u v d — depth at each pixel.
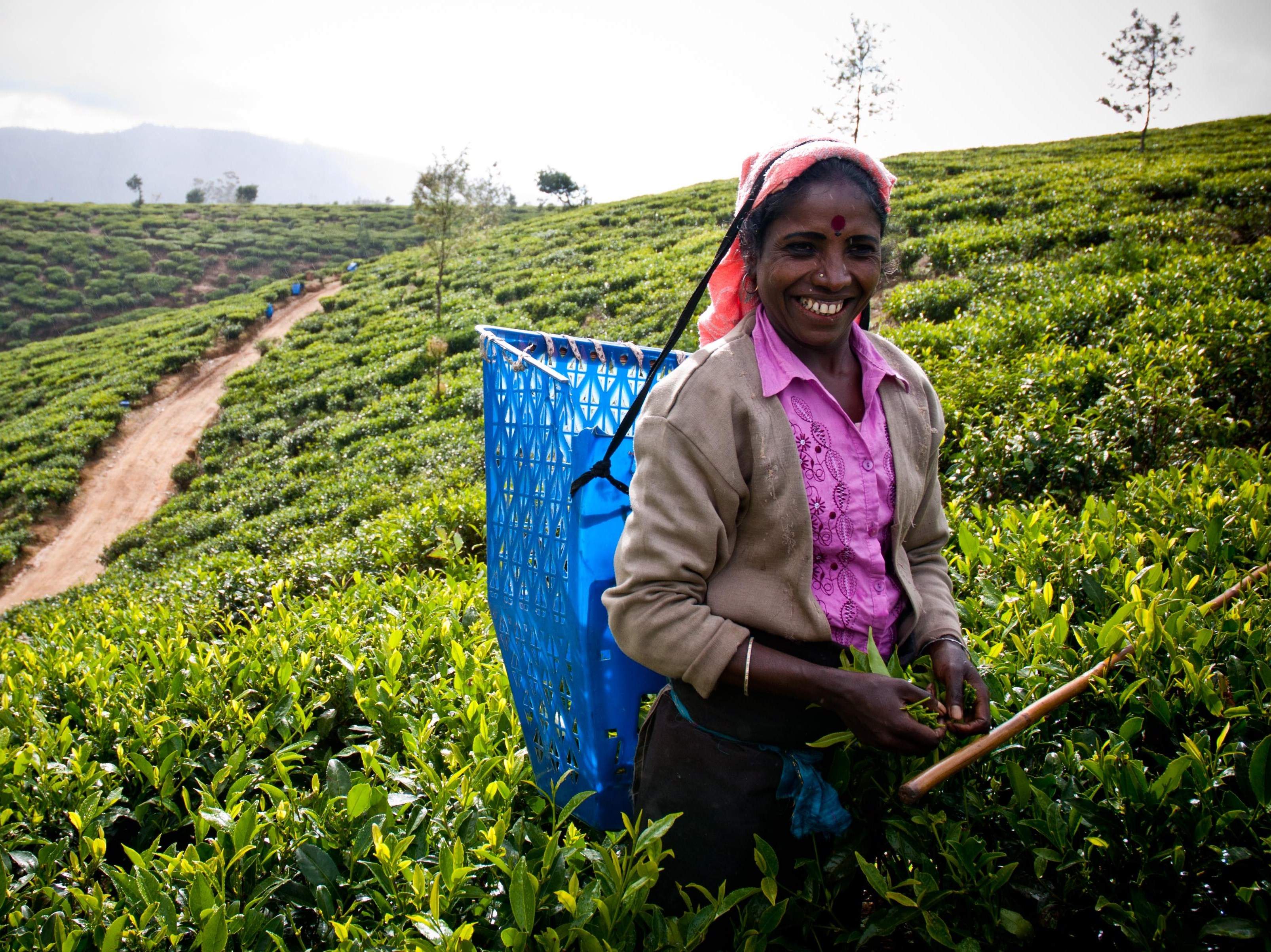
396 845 1.87
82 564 18.83
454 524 6.21
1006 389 5.62
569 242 34.44
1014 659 2.26
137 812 2.62
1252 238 13.12
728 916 1.63
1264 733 1.83
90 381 31.48
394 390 21.02
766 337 1.51
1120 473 4.58
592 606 1.80
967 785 1.78
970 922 1.58
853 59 18.41
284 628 3.90
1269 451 5.32
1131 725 1.79
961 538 3.03
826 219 1.39
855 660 1.47
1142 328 6.83
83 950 1.83
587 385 2.31
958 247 15.02
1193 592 2.47
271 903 2.03
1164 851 1.54
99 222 73.25
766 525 1.44
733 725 1.50
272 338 33.56
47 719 3.47
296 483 16.34
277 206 85.69
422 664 3.34
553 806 2.00
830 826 1.51
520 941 1.58
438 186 25.22
